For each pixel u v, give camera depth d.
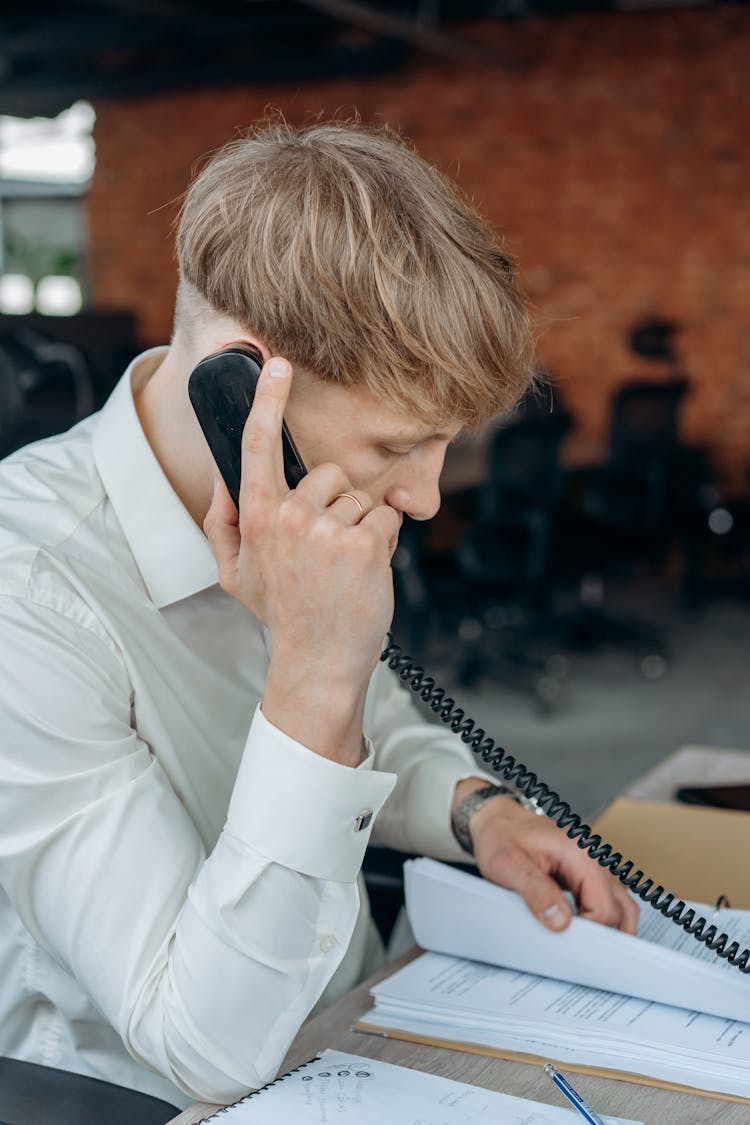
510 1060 0.92
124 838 0.88
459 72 7.39
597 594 5.62
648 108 6.93
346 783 0.83
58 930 0.89
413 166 0.88
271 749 0.83
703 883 1.21
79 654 0.93
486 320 0.83
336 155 0.86
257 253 0.82
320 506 0.80
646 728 4.45
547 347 7.39
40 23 8.09
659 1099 0.87
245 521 0.81
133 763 0.92
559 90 7.14
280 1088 0.87
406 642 5.31
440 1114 0.83
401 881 1.30
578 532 5.25
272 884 0.84
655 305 7.08
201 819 1.05
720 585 6.78
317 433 0.85
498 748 1.08
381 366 0.81
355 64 7.43
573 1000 0.99
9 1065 0.98
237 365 0.82
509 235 7.42
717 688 4.96
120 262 8.60
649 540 5.23
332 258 0.80
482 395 0.85
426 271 0.81
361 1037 0.96
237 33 7.84
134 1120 0.92
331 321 0.80
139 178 8.41
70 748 0.89
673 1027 0.94
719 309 6.93
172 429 1.02
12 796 0.88
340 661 0.81
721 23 6.69
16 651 0.89
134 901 0.87
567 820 1.07
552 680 4.98
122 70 8.49
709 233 6.90
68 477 1.04
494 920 1.04
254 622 1.12
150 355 1.12
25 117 8.72
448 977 1.03
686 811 1.39
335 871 0.85
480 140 7.41
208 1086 0.86
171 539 1.03
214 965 0.84
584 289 7.25
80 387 6.44
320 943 0.87
